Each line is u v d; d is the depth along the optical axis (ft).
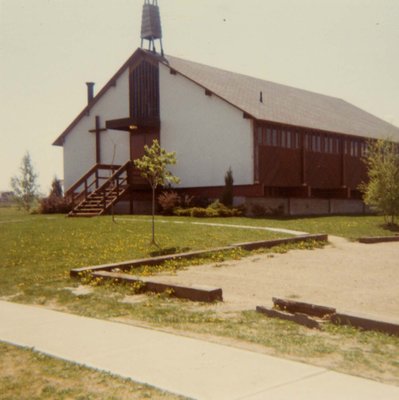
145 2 118.93
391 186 86.07
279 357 21.84
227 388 18.28
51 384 19.10
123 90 119.55
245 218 89.81
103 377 19.65
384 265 50.55
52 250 57.11
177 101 109.19
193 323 28.09
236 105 99.04
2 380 19.63
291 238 63.98
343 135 117.39
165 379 19.33
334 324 27.32
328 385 18.45
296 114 113.09
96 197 99.91
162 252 55.42
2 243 62.39
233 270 47.37
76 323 28.63
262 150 99.40
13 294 37.96
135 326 27.73
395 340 24.41
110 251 56.08
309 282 41.86
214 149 103.40
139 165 63.57
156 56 114.62
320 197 118.73
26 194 205.98
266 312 29.86
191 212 92.48
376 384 18.53
